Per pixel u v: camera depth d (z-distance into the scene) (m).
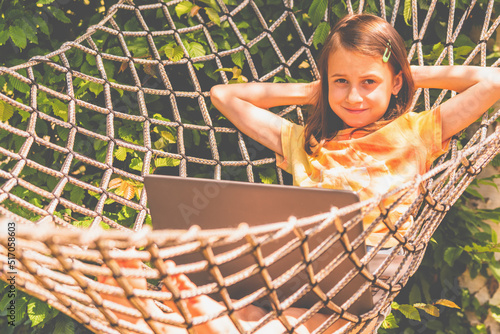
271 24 1.99
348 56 1.39
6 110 1.70
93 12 2.01
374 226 0.94
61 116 1.79
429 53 1.90
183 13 1.79
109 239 0.71
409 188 0.98
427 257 2.19
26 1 1.82
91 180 1.89
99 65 1.62
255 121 1.60
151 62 1.69
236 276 0.82
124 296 0.79
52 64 1.52
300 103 1.62
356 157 1.44
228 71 1.93
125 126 1.85
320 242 1.02
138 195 1.73
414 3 1.77
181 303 0.80
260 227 0.76
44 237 0.67
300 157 1.54
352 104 1.41
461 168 1.24
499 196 2.26
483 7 2.04
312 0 1.93
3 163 1.84
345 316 1.00
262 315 1.13
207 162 1.69
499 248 2.06
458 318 2.27
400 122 1.46
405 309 1.83
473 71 1.46
